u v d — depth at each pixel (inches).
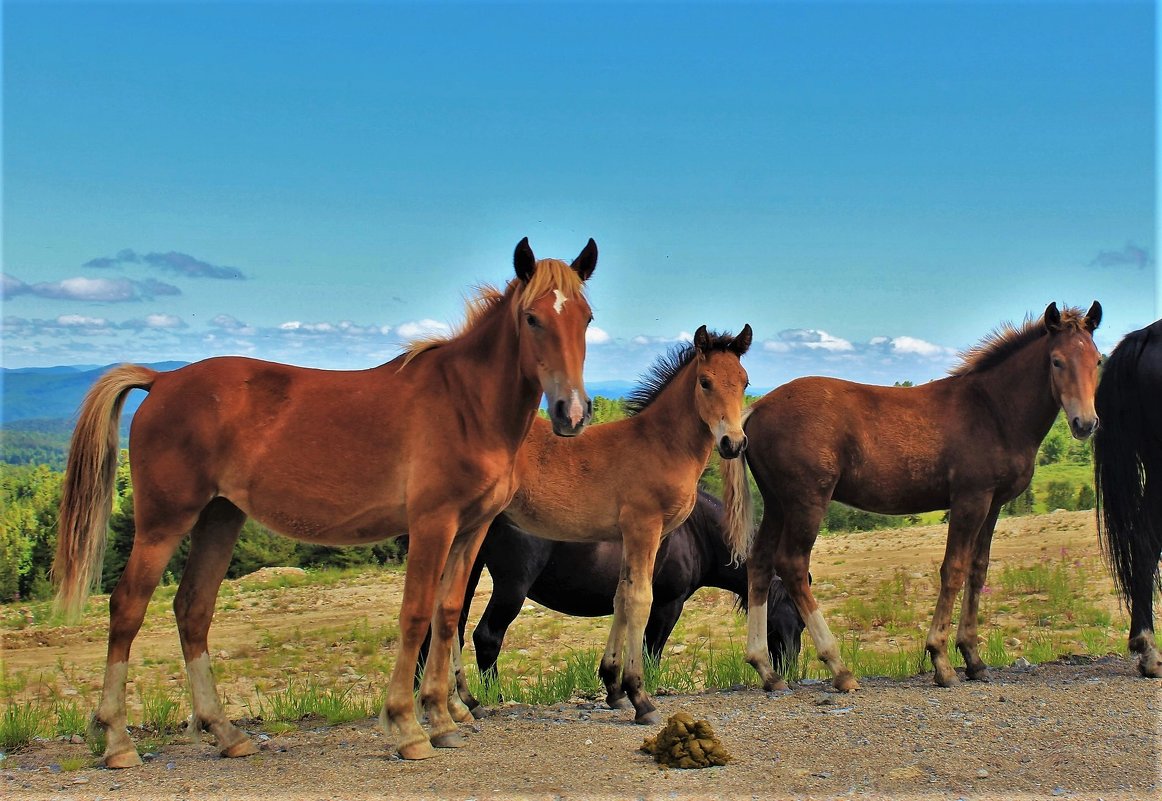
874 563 751.1
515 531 309.6
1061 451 1704.0
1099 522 323.6
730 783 203.5
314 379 237.9
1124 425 315.6
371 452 229.8
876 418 309.3
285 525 234.2
